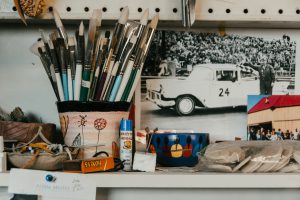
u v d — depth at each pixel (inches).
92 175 30.4
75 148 34.1
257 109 42.0
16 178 29.7
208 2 39.9
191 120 42.7
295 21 40.7
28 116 42.4
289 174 31.2
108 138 34.6
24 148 32.4
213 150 33.2
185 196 37.2
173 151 36.0
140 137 38.4
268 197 37.5
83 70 35.2
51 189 30.0
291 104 41.8
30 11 38.5
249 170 32.4
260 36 43.4
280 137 41.5
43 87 42.7
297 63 43.2
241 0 40.0
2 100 42.5
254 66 43.4
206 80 43.1
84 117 34.4
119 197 37.2
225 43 43.4
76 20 40.8
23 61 42.8
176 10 40.1
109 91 35.4
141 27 35.7
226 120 42.9
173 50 43.0
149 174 30.7
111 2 39.9
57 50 35.8
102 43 35.5
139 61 36.2
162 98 42.6
